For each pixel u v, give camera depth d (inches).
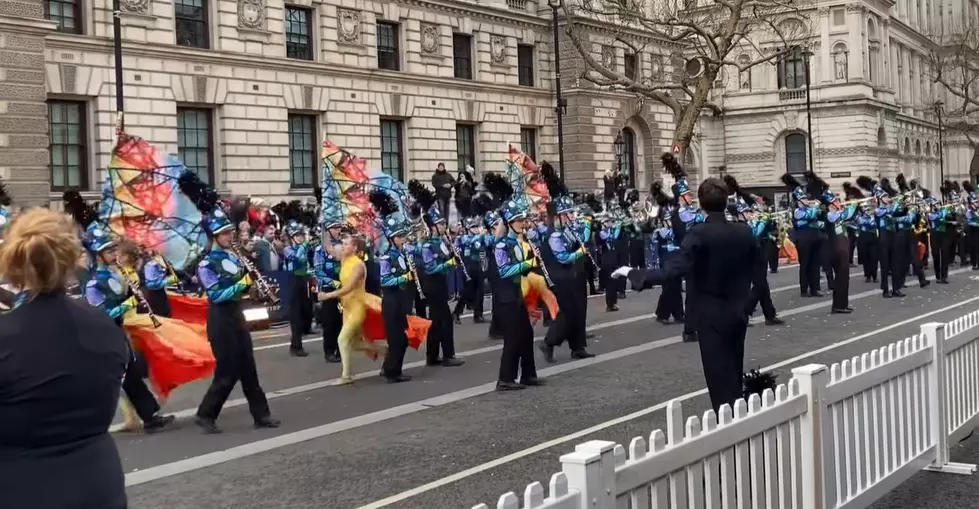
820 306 787.4
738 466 202.2
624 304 876.0
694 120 1295.5
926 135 3245.6
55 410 136.4
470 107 1643.7
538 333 683.4
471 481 315.6
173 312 530.0
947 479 299.0
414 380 516.1
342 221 627.8
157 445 384.8
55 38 1058.1
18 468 134.8
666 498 179.2
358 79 1443.2
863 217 997.2
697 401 429.4
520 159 605.0
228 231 399.5
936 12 3599.9
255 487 317.7
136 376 405.4
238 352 402.0
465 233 793.6
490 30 1686.8
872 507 273.6
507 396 456.8
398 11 1515.7
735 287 315.6
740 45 2568.9
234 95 1262.3
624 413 409.7
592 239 969.5
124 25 1126.4
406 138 1536.7
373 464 342.0
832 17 2659.9
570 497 150.3
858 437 255.9
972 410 344.2
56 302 142.7
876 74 2770.7
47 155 1021.8
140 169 462.6
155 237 470.0
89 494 138.5
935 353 303.6
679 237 696.4
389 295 507.8
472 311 893.2
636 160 2004.2
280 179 1322.6
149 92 1157.7
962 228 1190.9
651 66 1931.6
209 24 1246.3
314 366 583.2
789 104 2711.6
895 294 852.6
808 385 228.2
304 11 1381.6
